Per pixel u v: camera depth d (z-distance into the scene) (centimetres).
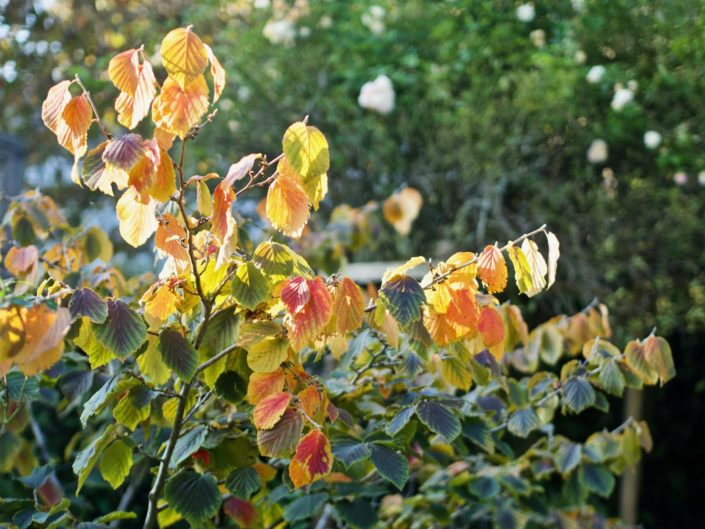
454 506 292
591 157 527
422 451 236
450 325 165
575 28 554
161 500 208
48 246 261
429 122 582
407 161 598
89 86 589
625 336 537
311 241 323
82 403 250
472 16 589
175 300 170
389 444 186
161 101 142
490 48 578
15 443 221
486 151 556
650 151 552
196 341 169
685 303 544
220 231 144
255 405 173
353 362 225
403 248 561
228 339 168
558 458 252
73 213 634
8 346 133
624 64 552
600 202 543
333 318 159
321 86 612
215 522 236
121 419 180
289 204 147
